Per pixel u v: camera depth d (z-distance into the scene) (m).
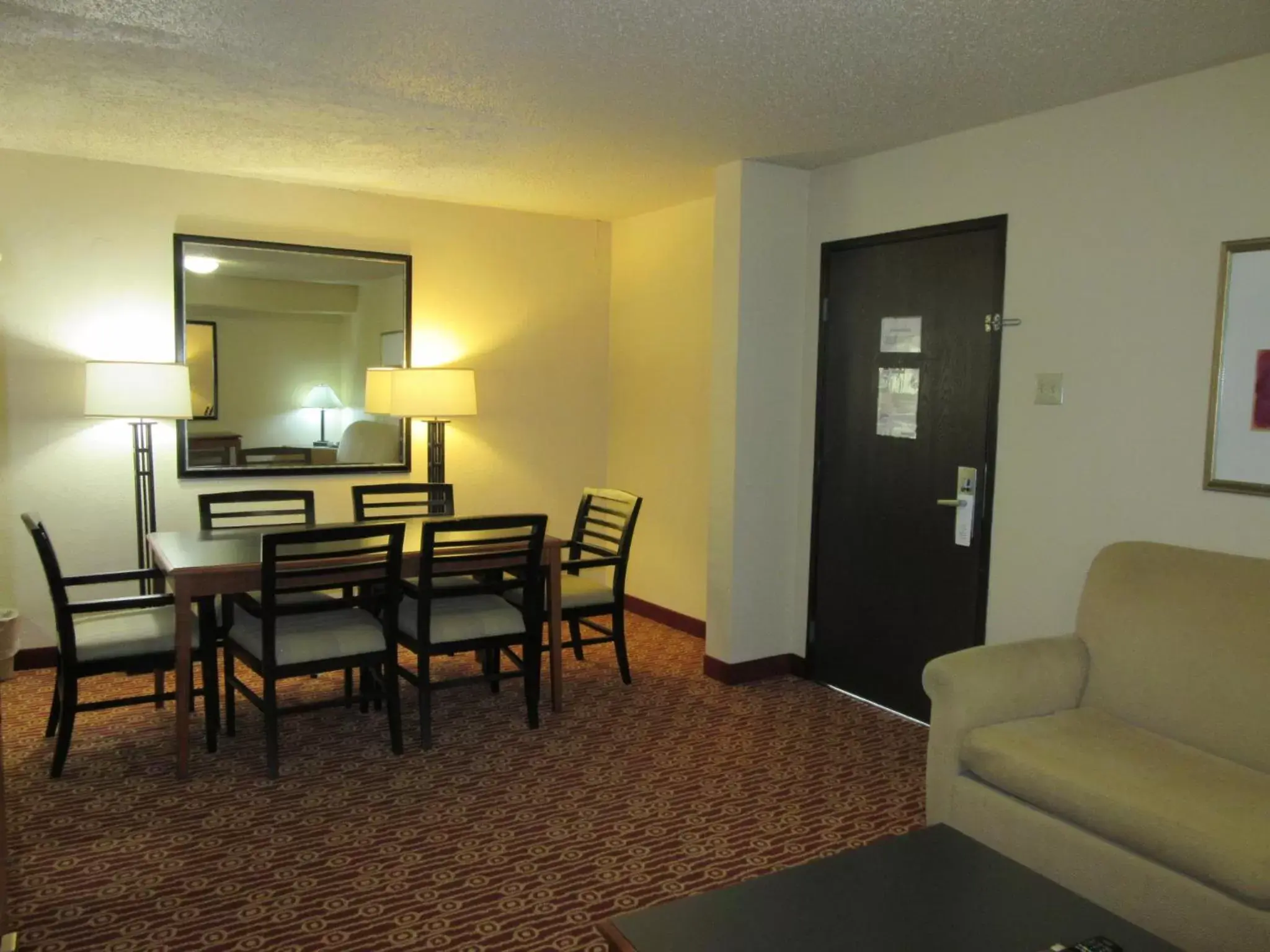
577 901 2.41
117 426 4.27
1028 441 3.28
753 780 3.17
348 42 2.66
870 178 3.86
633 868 2.58
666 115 3.31
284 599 3.84
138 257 4.26
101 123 3.53
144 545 4.23
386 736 3.51
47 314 4.10
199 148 3.89
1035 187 3.23
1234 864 1.88
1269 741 2.29
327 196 4.68
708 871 2.56
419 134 3.62
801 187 4.14
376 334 4.86
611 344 5.62
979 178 3.42
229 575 3.08
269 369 4.60
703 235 4.86
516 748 3.41
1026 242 3.26
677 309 5.06
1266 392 2.63
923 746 3.49
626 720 3.73
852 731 3.63
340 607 3.43
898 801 3.02
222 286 4.46
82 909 2.33
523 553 3.51
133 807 2.88
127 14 2.47
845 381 4.02
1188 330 2.82
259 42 2.65
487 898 2.41
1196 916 1.97
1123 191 2.97
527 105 3.21
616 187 4.55
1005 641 3.38
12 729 3.48
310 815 2.85
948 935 1.59
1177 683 2.51
